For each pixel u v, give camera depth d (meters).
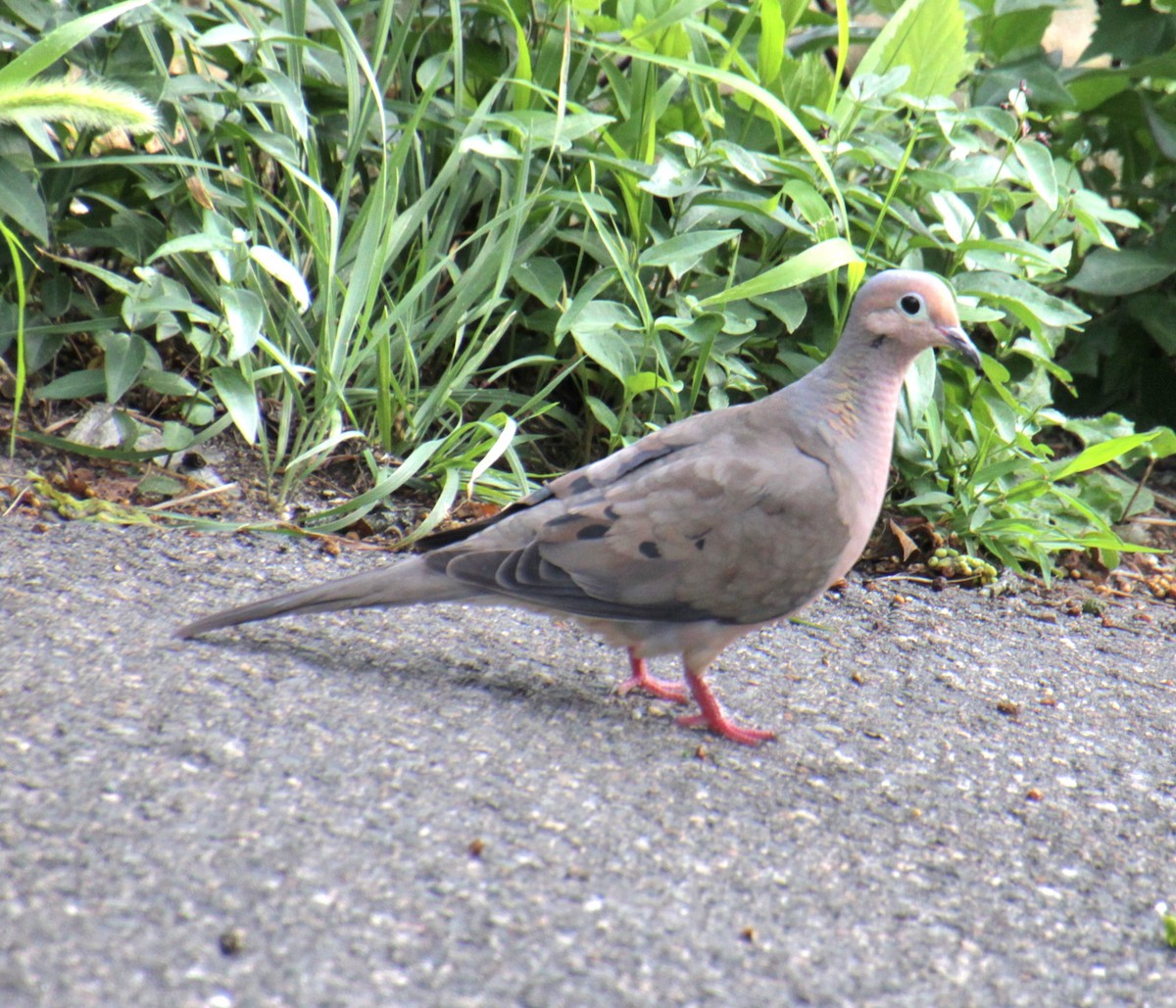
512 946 4.89
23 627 6.89
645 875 5.50
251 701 6.42
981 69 12.68
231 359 8.50
